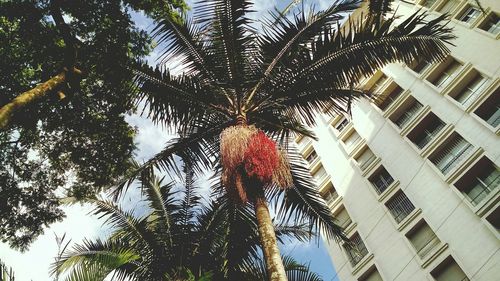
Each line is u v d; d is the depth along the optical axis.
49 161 11.13
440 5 25.89
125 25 10.77
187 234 11.94
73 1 10.17
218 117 9.18
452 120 21.42
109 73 8.84
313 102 8.80
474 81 21.89
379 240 21.77
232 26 8.72
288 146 9.23
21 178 10.83
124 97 9.25
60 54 9.91
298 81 8.58
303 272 11.27
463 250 17.55
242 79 8.61
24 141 10.65
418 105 24.77
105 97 10.75
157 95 8.71
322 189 28.42
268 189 7.22
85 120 10.87
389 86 27.39
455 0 25.02
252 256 10.38
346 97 8.75
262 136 7.11
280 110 9.03
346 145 28.78
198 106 8.82
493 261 16.28
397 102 25.62
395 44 8.00
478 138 19.61
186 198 12.78
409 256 19.58
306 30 8.54
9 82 9.57
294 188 9.07
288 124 9.05
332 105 8.82
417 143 23.39
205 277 9.02
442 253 18.31
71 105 10.65
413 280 18.75
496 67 20.64
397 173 22.98
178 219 12.39
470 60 22.20
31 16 9.75
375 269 21.28
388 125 25.66
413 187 21.55
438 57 7.85
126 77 8.72
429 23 7.79
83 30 10.48
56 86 8.45
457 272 17.55
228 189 6.80
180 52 8.98
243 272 10.63
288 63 8.48
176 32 8.95
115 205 11.85
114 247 10.66
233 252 10.30
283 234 12.30
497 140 18.72
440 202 19.67
